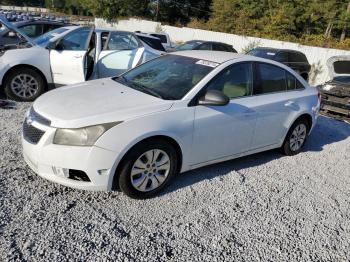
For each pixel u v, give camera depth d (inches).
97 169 132.6
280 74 201.5
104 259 111.3
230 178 175.0
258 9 1467.8
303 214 152.2
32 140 137.9
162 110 146.3
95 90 163.8
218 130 164.1
